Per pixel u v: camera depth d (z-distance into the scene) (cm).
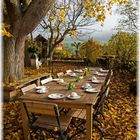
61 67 1327
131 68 1053
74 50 1605
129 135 405
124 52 1152
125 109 550
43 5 666
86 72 604
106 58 1223
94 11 948
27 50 1387
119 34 1184
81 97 354
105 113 512
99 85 453
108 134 406
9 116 483
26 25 705
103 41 1298
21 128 421
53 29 1552
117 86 825
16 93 589
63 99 342
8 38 719
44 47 1672
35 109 319
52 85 456
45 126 334
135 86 700
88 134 338
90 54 1279
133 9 1116
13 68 738
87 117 333
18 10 689
